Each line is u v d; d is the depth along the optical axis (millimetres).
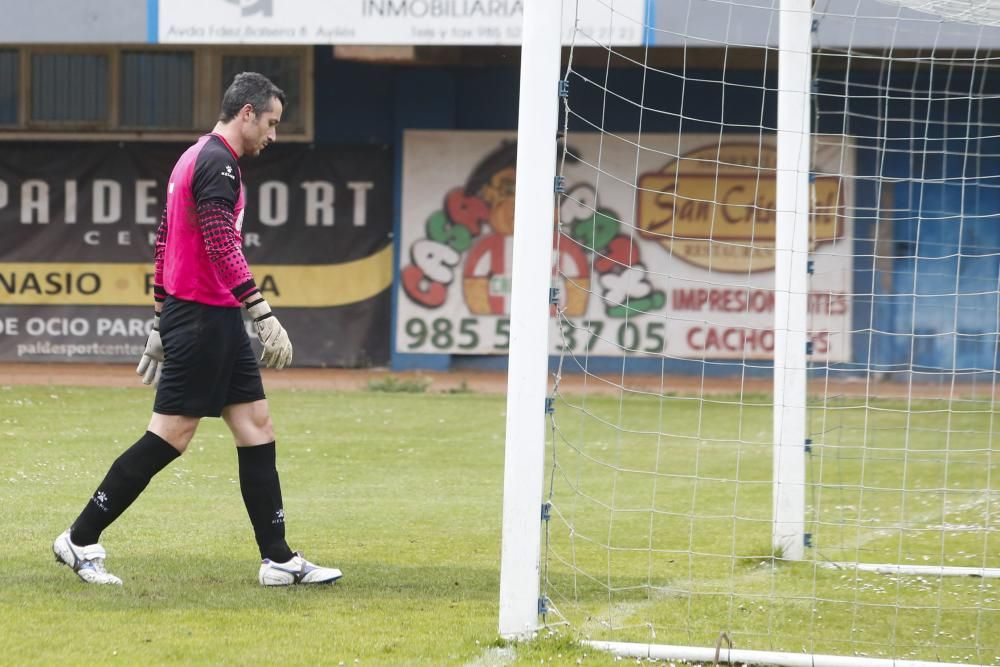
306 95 64250
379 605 16359
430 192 63812
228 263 16578
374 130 64562
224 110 17391
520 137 14680
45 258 63719
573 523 24109
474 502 26125
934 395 54156
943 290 59625
